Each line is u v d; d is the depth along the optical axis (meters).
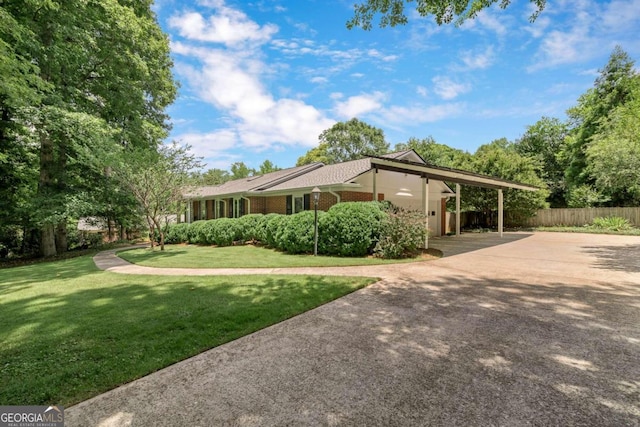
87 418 2.13
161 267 8.70
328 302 4.88
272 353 3.12
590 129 23.78
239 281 6.35
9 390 2.45
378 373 2.69
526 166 21.11
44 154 13.15
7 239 14.16
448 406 2.21
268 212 17.41
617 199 22.20
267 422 2.06
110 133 12.52
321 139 43.78
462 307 4.53
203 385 2.54
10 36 9.59
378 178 14.35
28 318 4.14
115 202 14.51
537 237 15.84
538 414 2.11
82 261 10.63
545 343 3.26
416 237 9.38
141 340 3.41
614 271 6.98
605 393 2.36
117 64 13.49
